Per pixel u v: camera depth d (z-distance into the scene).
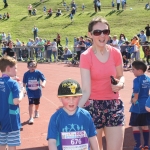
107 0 60.72
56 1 63.31
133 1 58.88
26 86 9.38
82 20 49.97
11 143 5.51
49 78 17.59
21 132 8.46
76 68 21.06
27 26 49.88
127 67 19.86
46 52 25.20
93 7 57.88
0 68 5.58
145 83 6.51
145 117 6.54
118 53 4.84
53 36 44.59
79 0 62.78
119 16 49.12
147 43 21.73
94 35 4.62
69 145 3.76
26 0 65.25
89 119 3.87
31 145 7.52
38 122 9.33
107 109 4.71
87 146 3.83
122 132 4.73
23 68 21.89
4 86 5.45
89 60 4.64
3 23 52.00
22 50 26.39
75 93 3.70
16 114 5.56
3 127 5.49
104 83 4.70
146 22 45.88
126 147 7.17
